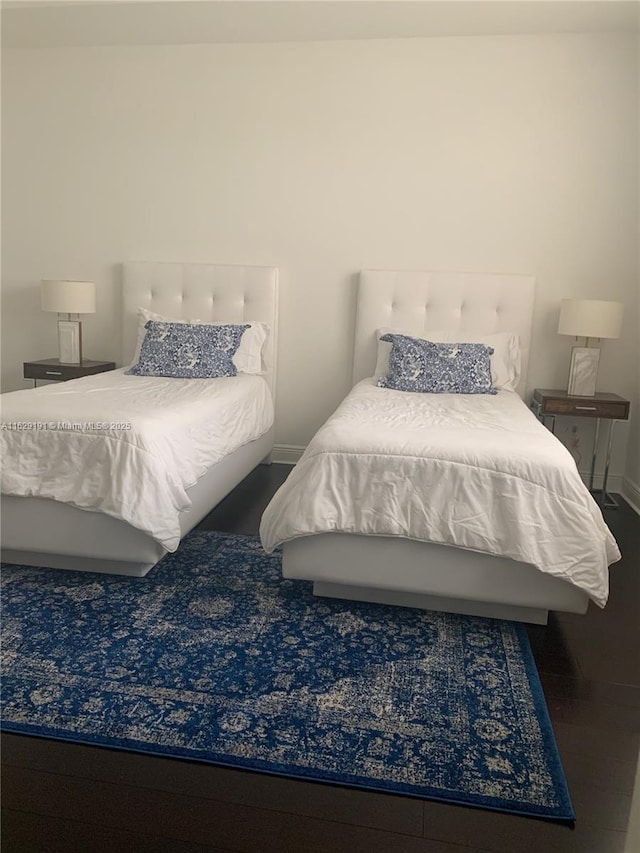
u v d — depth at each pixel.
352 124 4.33
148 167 4.61
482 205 4.27
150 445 2.64
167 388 3.61
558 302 4.29
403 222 4.37
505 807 1.60
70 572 2.80
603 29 3.98
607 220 4.16
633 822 1.21
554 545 2.31
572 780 1.71
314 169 4.41
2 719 1.86
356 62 4.28
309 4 3.79
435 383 3.89
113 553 2.67
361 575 2.49
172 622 2.41
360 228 4.42
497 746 1.81
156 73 4.50
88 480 2.62
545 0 3.65
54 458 2.66
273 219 4.51
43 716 1.88
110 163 4.64
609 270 4.21
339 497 2.45
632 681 2.16
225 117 4.46
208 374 4.08
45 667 2.11
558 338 4.32
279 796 1.62
